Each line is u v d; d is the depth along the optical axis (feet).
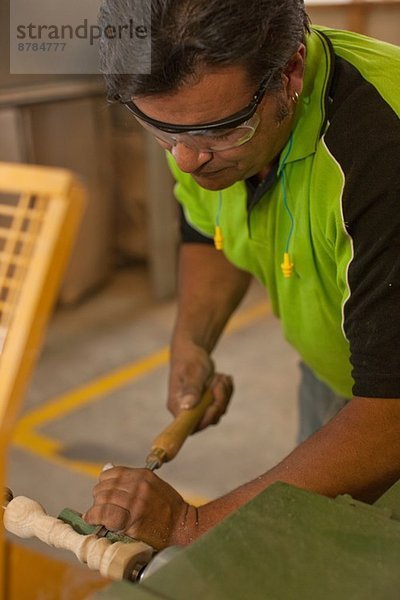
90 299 10.46
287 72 2.47
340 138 2.64
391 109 2.61
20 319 1.78
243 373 8.52
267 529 1.79
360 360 2.50
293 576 1.66
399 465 2.48
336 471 2.43
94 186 10.23
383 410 2.44
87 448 7.20
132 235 11.12
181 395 3.53
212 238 3.86
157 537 2.39
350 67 2.75
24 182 1.74
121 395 8.13
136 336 9.46
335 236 2.74
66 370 8.65
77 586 4.26
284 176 2.91
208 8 2.07
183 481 6.67
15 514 2.25
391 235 2.45
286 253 3.11
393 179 2.47
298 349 3.73
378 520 1.83
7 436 1.85
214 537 1.77
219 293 4.00
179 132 2.33
